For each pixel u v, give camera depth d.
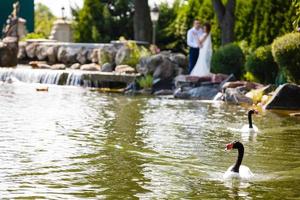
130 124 18.88
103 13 45.38
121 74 31.42
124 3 45.59
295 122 20.02
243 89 26.98
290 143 16.17
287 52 25.61
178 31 40.72
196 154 14.57
